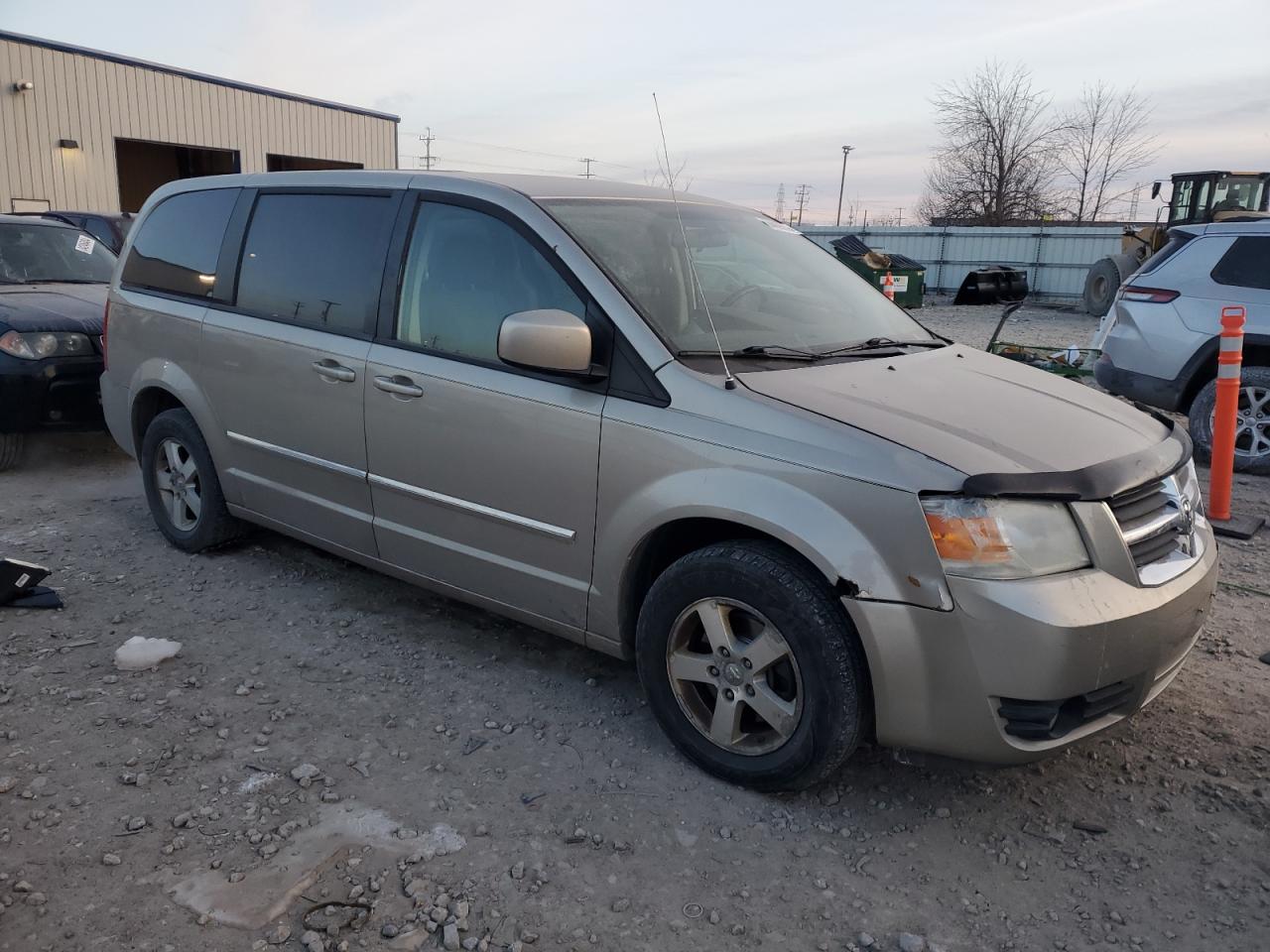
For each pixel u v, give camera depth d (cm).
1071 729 264
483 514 339
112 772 297
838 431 266
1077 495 255
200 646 384
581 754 314
